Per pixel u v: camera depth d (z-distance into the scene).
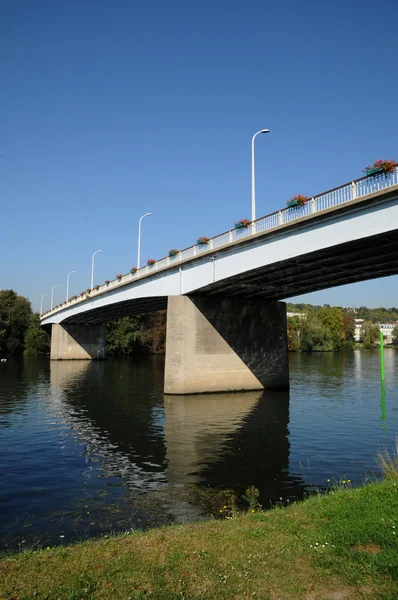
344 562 6.51
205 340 35.16
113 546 7.43
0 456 17.78
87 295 61.16
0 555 8.96
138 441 20.17
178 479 14.66
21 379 47.28
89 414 27.03
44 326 100.12
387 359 86.75
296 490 13.38
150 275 40.56
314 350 124.69
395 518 7.78
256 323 37.41
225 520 8.91
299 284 33.47
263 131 30.00
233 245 29.59
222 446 19.16
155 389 38.53
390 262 26.58
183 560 6.78
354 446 18.98
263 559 6.74
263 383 37.16
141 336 96.31
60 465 16.45
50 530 10.48
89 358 80.75
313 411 27.77
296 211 24.95
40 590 5.99
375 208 20.27
